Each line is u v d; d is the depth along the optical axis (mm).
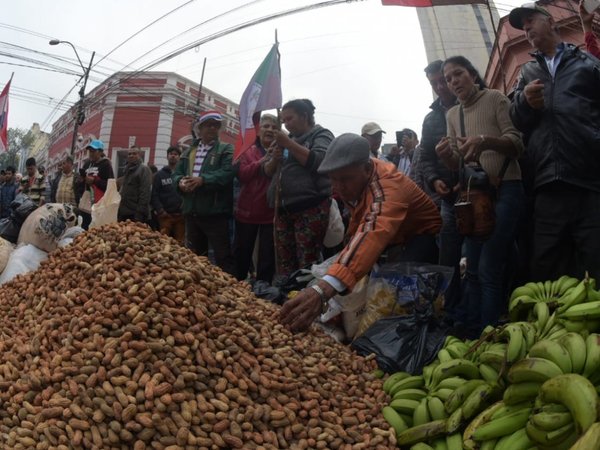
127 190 6727
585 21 3709
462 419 2035
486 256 3342
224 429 1874
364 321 3088
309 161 4160
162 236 2863
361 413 2223
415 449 2057
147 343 1995
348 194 3041
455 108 3719
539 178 3305
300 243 4270
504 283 3900
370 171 2988
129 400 1836
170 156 7316
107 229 2795
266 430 1944
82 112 19172
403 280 2982
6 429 1927
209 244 5598
